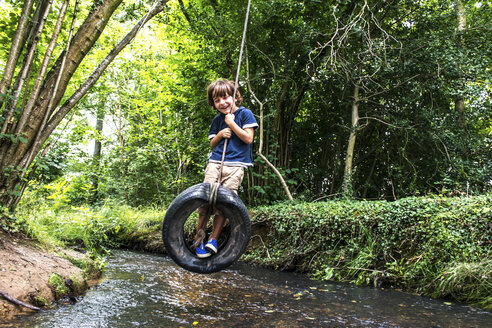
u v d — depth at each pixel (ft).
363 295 11.98
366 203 17.57
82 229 16.98
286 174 27.55
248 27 23.43
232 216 8.37
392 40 24.35
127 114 41.29
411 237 14.29
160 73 35.96
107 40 31.24
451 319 9.14
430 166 25.21
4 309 7.60
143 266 16.10
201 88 27.53
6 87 11.56
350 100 25.90
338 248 16.57
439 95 24.38
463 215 13.17
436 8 24.88
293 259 17.58
